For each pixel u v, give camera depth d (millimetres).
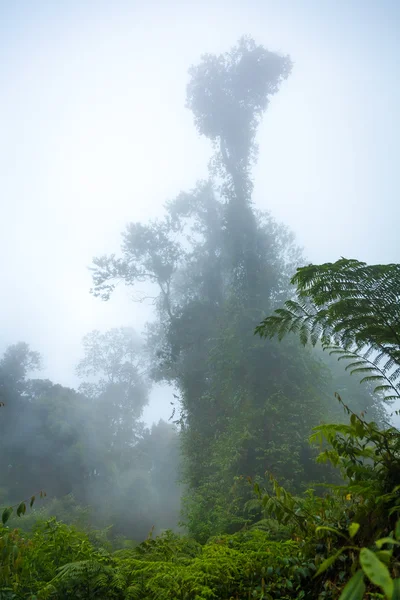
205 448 20453
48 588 2383
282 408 16094
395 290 3000
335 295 3246
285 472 14305
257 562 2645
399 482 2418
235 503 12859
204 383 24297
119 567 2785
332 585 2148
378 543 1388
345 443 2781
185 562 2949
